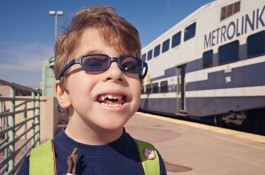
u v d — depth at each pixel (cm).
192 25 1566
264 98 1023
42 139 933
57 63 154
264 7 1040
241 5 1163
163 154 773
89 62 136
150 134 1114
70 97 143
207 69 1390
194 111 1513
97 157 140
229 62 1219
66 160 139
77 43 145
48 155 140
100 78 135
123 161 145
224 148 851
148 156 154
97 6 153
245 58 1122
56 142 147
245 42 1126
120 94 138
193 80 1530
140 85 148
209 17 1392
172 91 1852
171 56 1870
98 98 136
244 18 1142
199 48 1477
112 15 150
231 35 1216
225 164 676
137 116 2062
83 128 140
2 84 412
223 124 1399
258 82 1051
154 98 2216
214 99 1323
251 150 828
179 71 1755
